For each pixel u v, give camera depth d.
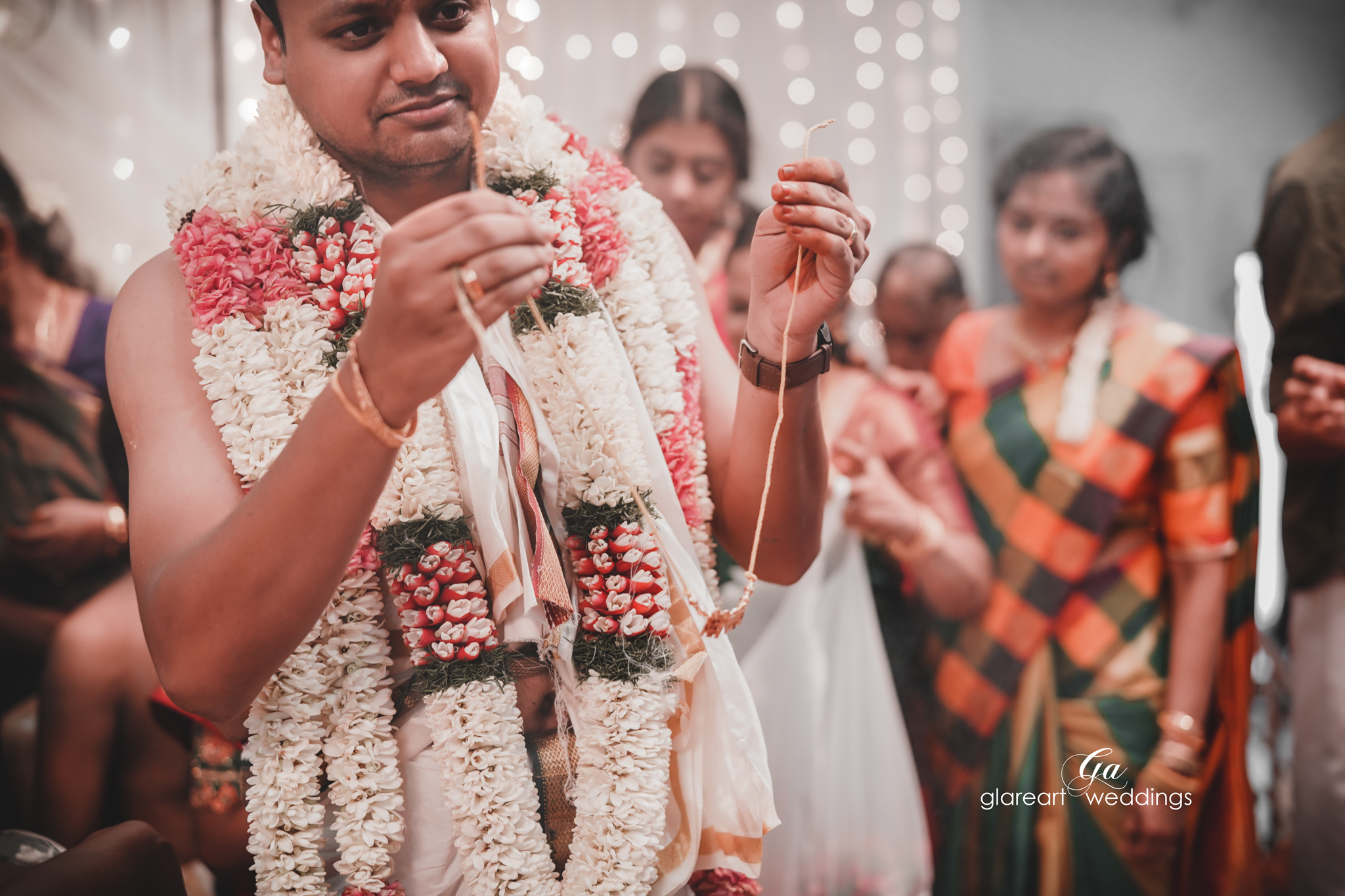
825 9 2.64
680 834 0.83
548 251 0.59
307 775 0.74
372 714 0.75
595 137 2.62
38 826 1.84
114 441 2.31
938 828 2.17
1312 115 2.60
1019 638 2.15
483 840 0.74
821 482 0.88
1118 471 2.11
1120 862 2.05
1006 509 2.19
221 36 2.47
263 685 0.67
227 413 0.73
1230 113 2.61
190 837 1.83
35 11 2.37
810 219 0.74
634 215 0.91
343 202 0.81
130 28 2.43
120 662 1.87
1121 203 2.20
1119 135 2.62
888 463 2.27
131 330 0.78
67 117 2.39
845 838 2.03
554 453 0.82
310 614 0.63
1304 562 2.12
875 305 2.39
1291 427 2.12
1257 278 2.60
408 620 0.76
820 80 2.65
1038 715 2.12
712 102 2.26
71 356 2.33
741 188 2.32
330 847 0.77
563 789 0.80
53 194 2.37
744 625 2.12
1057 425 2.16
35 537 2.25
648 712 0.78
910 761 2.10
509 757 0.76
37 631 2.26
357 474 0.59
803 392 0.82
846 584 2.19
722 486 0.90
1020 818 2.11
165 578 0.64
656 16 2.62
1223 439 2.12
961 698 2.18
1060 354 2.23
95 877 0.77
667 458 0.86
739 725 0.84
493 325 0.83
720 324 2.25
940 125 2.65
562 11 2.59
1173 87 2.62
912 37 2.64
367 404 0.58
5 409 2.27
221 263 0.77
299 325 0.77
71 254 2.38
